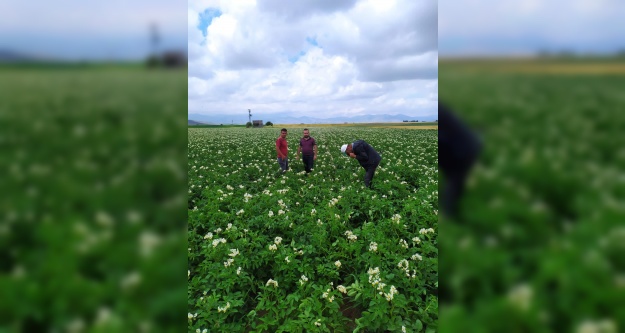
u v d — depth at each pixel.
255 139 22.30
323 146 18.98
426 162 11.53
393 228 5.85
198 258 5.22
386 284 4.03
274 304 4.22
